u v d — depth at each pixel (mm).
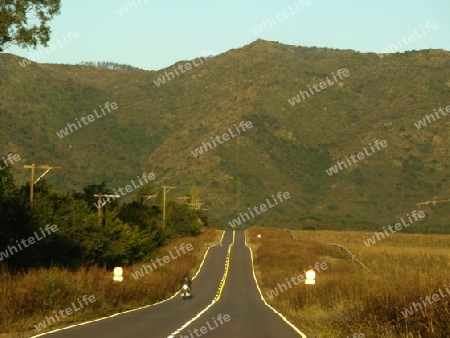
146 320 23188
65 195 48719
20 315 20859
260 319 25250
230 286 54719
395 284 20109
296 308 29828
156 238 80562
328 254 85000
